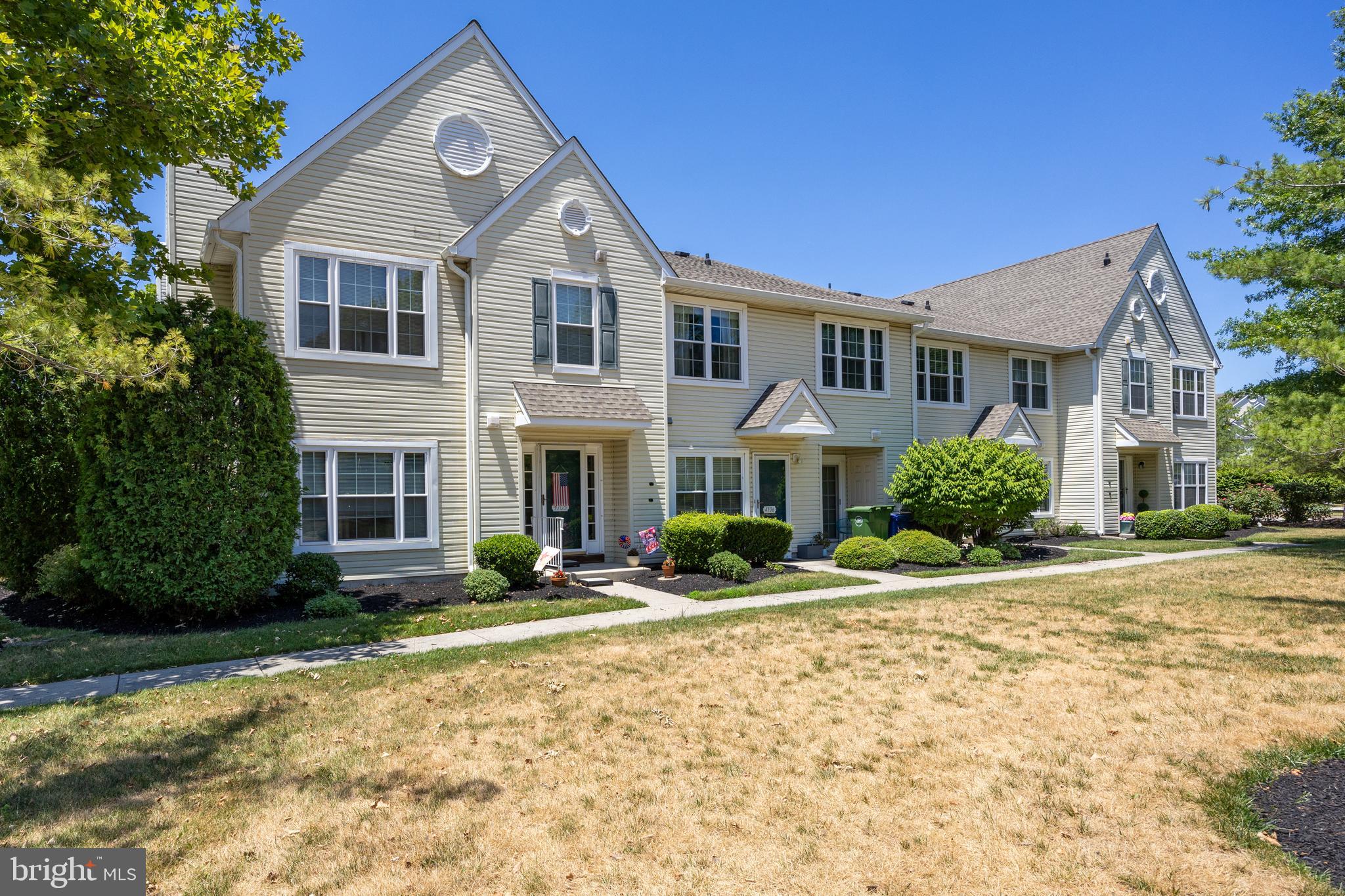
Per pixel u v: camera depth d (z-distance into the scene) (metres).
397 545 12.24
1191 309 26.03
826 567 15.55
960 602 10.94
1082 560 16.56
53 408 11.33
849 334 18.28
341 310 11.98
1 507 11.17
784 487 17.11
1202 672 7.04
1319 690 6.39
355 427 11.99
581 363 13.92
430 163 12.96
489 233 13.00
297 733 5.60
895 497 17.22
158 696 6.52
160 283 12.30
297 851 3.86
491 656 7.85
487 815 4.27
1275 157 10.05
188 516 9.16
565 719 5.88
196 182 12.55
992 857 3.72
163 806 4.38
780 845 3.89
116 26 8.35
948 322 22.20
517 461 13.16
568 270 13.77
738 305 16.41
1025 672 7.11
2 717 6.02
